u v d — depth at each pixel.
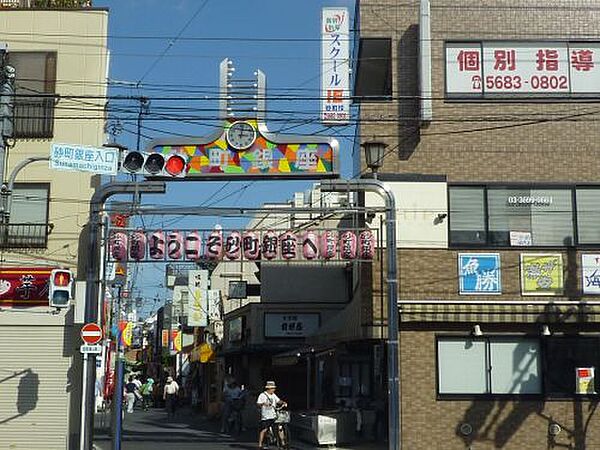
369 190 19.36
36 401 20.66
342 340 22.42
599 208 20.67
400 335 19.95
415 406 19.67
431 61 21.03
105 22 22.16
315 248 19.25
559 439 19.69
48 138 21.62
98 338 18.50
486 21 21.19
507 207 20.62
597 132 20.94
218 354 38.28
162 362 64.06
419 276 20.19
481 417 19.73
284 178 19.97
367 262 20.30
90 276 19.44
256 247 19.28
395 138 20.86
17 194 21.38
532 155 20.81
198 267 46.34
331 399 28.56
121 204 19.47
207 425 30.33
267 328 35.16
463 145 20.81
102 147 18.06
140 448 21.31
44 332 20.95
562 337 20.08
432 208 20.50
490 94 20.97
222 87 20.11
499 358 19.98
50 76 21.81
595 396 19.88
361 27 21.28
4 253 21.12
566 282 20.23
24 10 22.05
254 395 29.50
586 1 21.31
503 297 20.12
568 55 21.11
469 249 20.34
